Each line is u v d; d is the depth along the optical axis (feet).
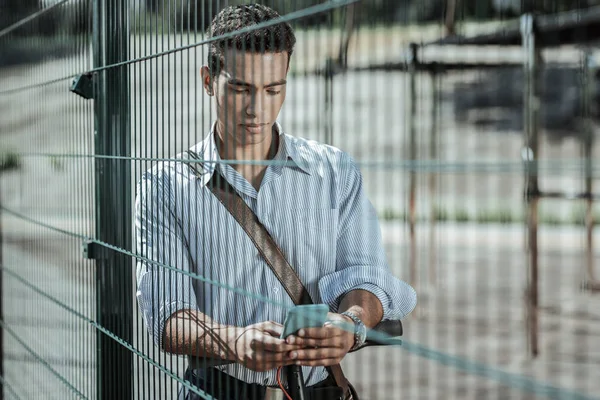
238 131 6.91
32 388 13.99
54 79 11.31
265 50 6.66
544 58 9.65
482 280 14.53
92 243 9.45
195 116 6.67
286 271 7.55
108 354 9.39
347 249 7.89
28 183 13.83
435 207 9.85
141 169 7.89
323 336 6.52
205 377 6.93
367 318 7.38
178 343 7.26
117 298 9.03
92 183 9.82
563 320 14.84
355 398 7.89
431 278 9.36
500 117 8.59
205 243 7.63
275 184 7.56
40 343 13.56
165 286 7.55
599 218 19.13
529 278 9.96
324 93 5.23
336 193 7.75
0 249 15.89
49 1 11.32
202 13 6.50
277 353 6.55
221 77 6.95
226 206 7.36
